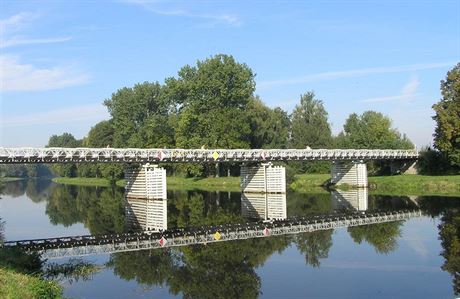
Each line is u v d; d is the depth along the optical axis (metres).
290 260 24.41
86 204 59.09
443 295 18.02
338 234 31.91
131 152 55.66
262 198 60.75
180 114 95.88
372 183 71.81
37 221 43.91
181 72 91.38
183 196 65.44
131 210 50.66
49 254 27.23
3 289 14.77
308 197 60.09
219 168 97.25
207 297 18.38
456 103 66.06
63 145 169.75
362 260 23.98
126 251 27.83
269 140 97.75
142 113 107.38
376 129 91.62
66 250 28.44
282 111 107.88
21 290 15.45
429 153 74.88
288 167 79.88
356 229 33.69
